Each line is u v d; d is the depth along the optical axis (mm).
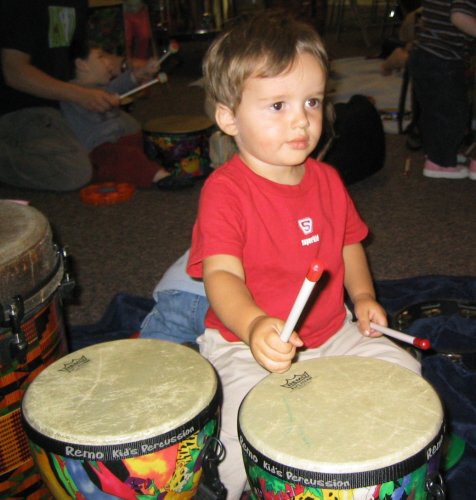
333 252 1127
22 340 934
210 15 4652
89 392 861
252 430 776
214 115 1109
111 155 2754
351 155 2574
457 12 2393
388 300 1761
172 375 889
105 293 1913
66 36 2617
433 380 1349
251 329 870
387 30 5191
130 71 2770
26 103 2701
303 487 720
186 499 864
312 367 895
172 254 2141
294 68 970
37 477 1024
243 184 1062
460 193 2545
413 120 2992
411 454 728
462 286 1791
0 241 976
